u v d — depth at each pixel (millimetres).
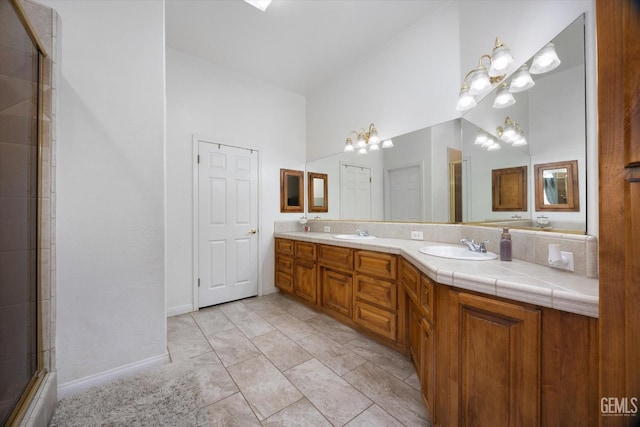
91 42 1468
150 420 1201
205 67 2846
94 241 1457
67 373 1363
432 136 2193
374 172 2715
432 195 2215
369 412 1313
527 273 1066
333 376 1607
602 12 680
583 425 783
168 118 2609
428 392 1242
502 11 1626
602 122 687
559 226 1185
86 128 1443
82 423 1165
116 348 1510
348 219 3025
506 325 931
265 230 3297
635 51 632
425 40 2221
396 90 2480
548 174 1247
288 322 2432
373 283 2035
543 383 856
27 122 1221
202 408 1290
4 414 1009
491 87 1677
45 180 1290
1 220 1120
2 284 1107
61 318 1353
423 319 1336
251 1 2006
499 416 942
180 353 1874
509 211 1523
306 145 3717
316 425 1232
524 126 1393
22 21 1119
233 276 3025
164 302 1680
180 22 2238
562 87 1184
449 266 1196
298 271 2904
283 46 2607
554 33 1265
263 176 3293
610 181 676
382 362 1759
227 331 2240
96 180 1469
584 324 786
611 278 677
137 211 1598
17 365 1141
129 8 1602
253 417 1279
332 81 3244
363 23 2283
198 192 2789
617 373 668
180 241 2664
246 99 3162
